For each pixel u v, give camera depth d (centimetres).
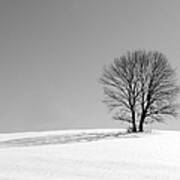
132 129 4928
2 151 3095
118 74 4800
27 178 1847
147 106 4725
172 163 2392
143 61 4791
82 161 2419
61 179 1847
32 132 6256
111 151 2978
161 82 4716
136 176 1952
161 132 5044
